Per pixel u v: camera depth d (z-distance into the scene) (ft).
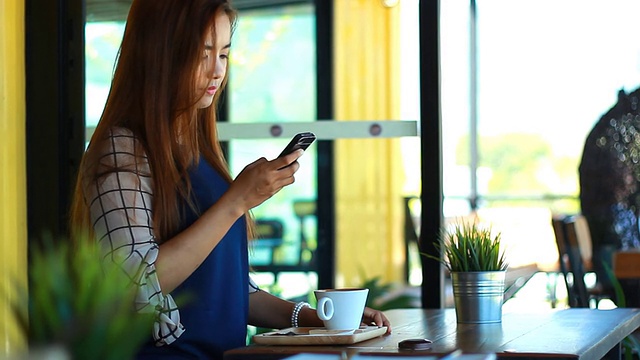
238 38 13.09
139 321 3.02
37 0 9.84
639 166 13.75
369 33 12.50
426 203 9.48
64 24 9.96
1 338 6.00
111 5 10.28
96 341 2.89
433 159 9.49
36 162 9.82
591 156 14.05
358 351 4.90
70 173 9.89
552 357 4.68
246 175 5.24
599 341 5.32
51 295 2.93
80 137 9.94
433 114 9.50
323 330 5.45
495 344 5.17
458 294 6.41
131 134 5.39
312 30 12.89
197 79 5.56
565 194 17.99
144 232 5.19
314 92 12.81
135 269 4.97
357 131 10.80
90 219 5.29
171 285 5.12
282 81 12.94
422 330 6.05
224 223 5.20
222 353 5.43
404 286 12.94
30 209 9.78
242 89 12.99
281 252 12.92
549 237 13.51
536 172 18.54
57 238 9.70
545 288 13.23
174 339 5.21
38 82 9.84
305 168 12.89
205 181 5.65
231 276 5.57
